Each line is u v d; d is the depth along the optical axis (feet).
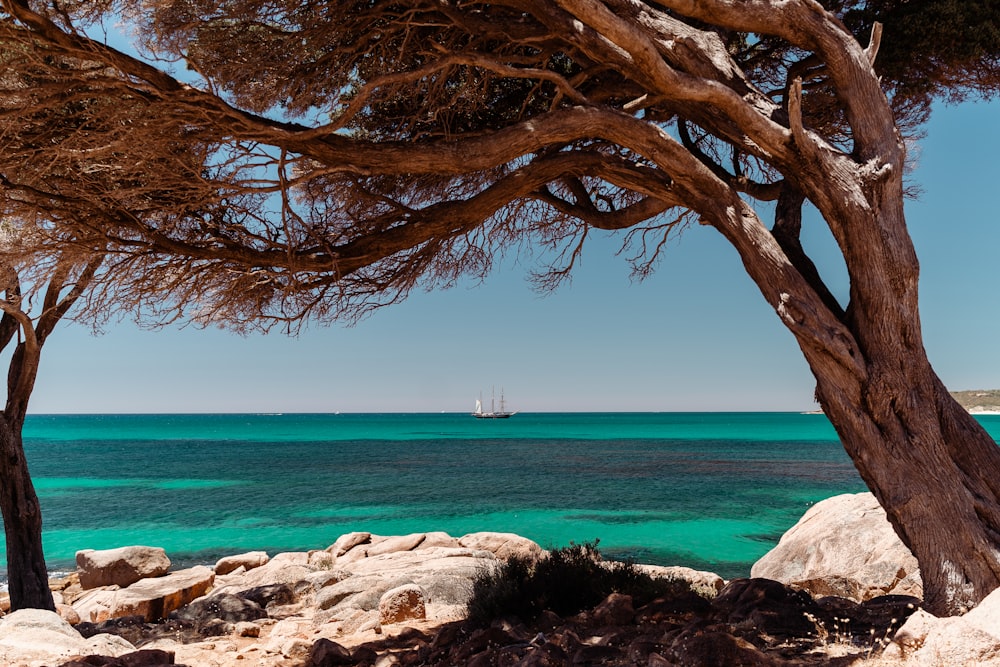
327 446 306.35
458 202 22.95
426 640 22.54
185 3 17.62
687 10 19.54
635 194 30.76
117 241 21.11
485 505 104.47
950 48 22.99
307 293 25.30
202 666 21.29
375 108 25.21
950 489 16.96
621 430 517.55
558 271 33.55
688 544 71.82
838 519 37.83
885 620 17.70
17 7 16.71
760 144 20.17
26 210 19.48
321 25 19.44
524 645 16.97
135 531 84.74
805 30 19.83
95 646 21.44
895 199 19.16
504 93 26.20
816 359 18.53
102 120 18.83
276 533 82.58
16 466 34.45
